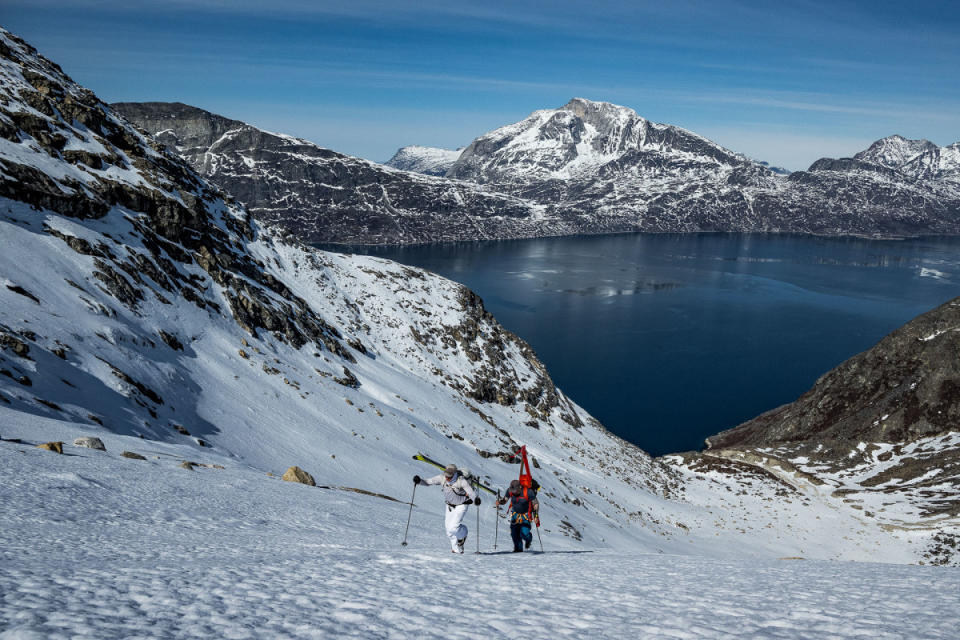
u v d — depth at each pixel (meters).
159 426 24.67
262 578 4.72
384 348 75.44
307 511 13.55
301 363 50.34
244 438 29.55
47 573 3.95
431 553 8.11
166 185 57.53
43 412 18.42
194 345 38.81
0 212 35.19
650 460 90.19
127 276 39.47
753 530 63.09
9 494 8.78
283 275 73.81
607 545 39.78
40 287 30.16
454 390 73.94
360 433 40.09
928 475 77.44
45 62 62.41
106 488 10.91
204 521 10.14
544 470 58.56
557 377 145.12
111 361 27.78
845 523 65.62
